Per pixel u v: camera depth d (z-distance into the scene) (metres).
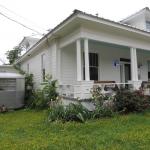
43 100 10.60
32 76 14.66
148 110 8.86
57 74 10.60
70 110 7.32
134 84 10.38
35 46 12.88
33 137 5.36
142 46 11.30
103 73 12.30
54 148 4.46
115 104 8.41
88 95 8.50
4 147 4.60
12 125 6.91
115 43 9.95
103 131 5.70
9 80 11.97
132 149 4.29
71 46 11.13
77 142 4.80
